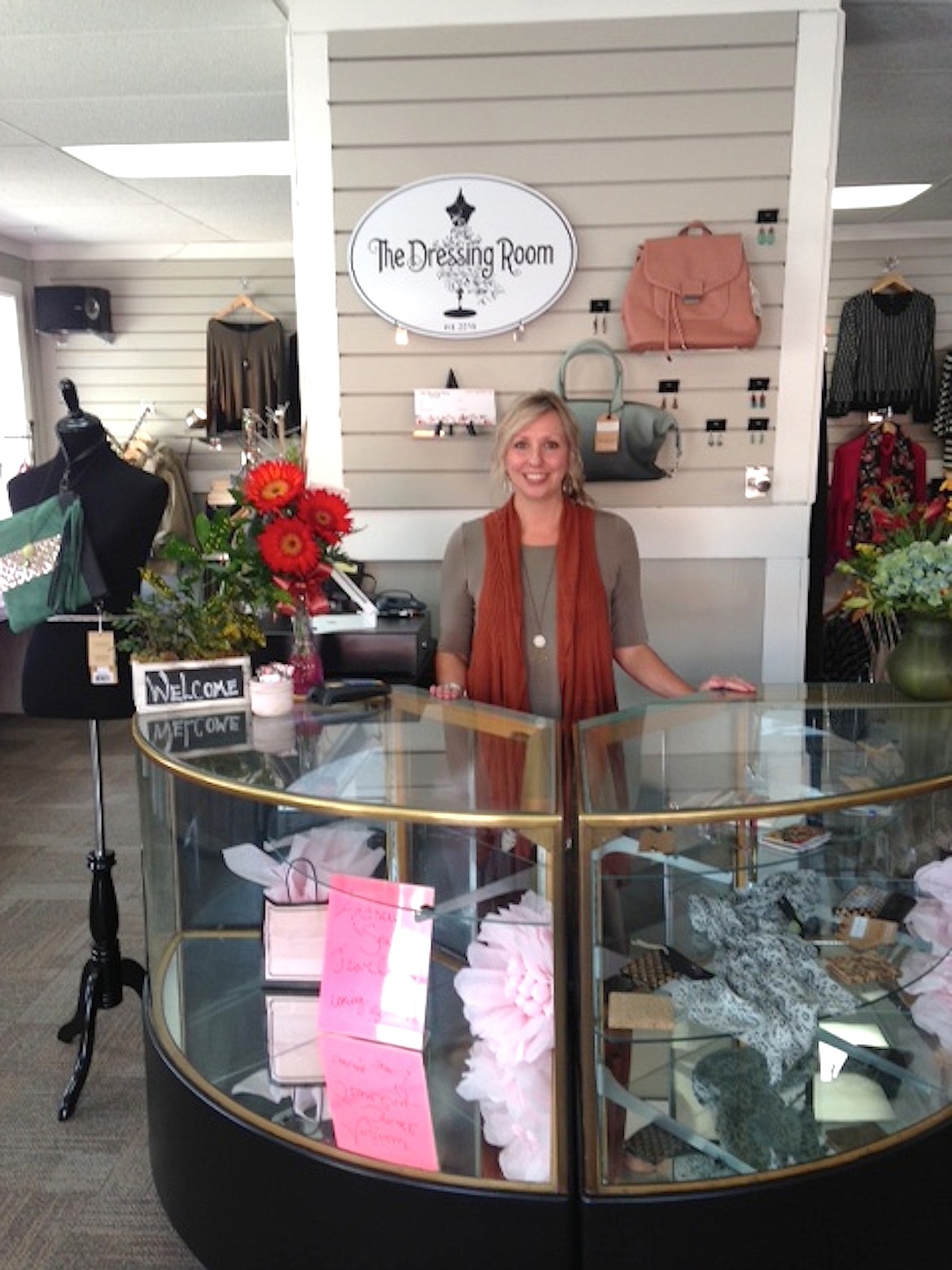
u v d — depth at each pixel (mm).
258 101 3896
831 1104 1756
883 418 6051
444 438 3168
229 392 6602
